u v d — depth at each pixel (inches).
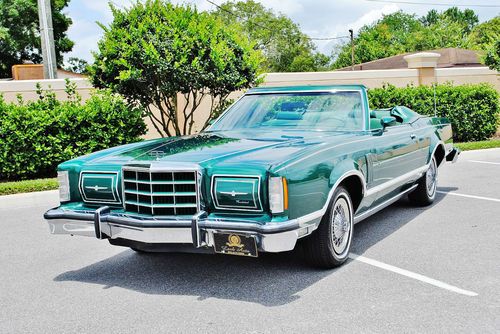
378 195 210.7
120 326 142.7
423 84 652.1
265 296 159.5
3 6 1213.7
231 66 443.5
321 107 219.0
